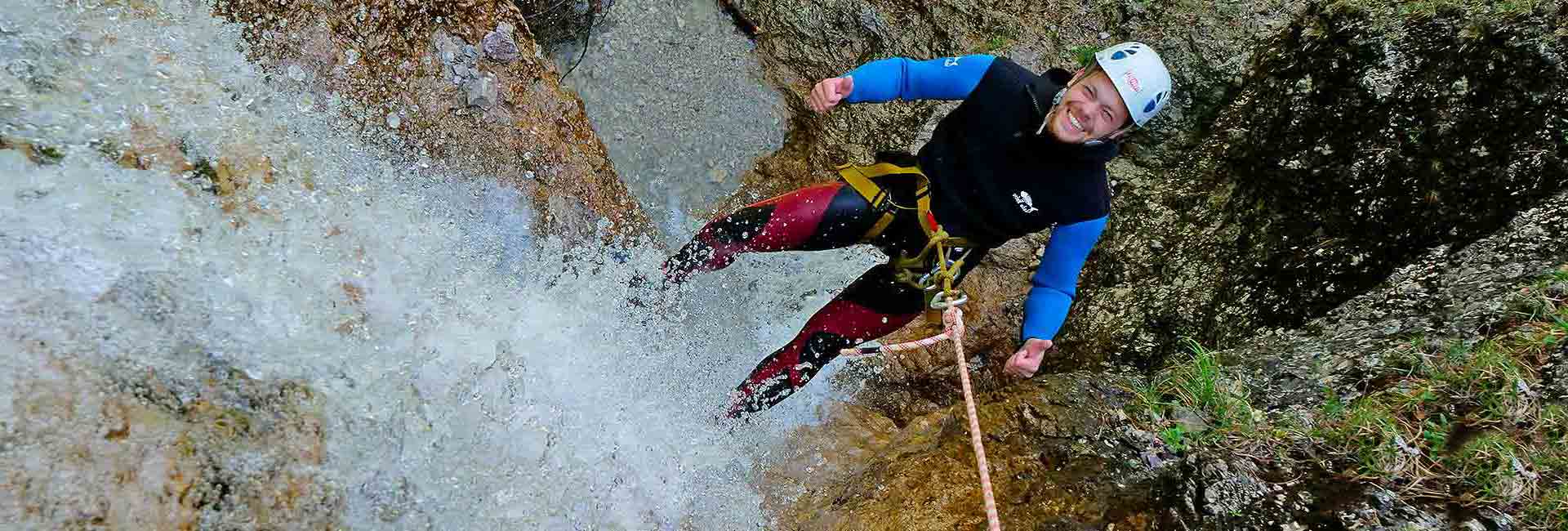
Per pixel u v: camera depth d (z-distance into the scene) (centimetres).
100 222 217
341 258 256
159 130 245
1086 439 283
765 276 379
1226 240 386
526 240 306
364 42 296
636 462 272
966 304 391
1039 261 405
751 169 423
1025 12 443
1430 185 346
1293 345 326
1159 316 376
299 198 260
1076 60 433
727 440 303
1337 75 380
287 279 238
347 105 288
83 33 246
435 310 264
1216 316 370
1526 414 264
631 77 416
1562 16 342
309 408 215
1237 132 403
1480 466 254
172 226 229
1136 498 260
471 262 288
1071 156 246
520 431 252
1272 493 257
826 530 264
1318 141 376
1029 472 274
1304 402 291
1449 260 330
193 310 215
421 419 234
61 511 173
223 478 195
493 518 231
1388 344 303
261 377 214
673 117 418
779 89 434
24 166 217
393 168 289
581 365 285
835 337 289
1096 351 379
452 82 311
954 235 265
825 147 427
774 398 299
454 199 298
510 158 315
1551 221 316
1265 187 387
